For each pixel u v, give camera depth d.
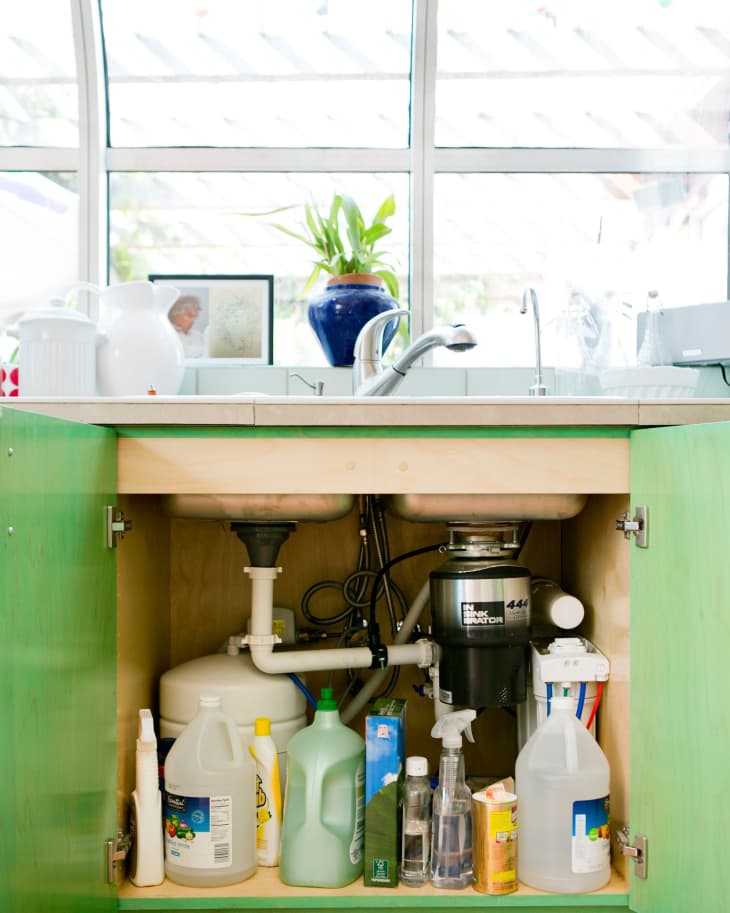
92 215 2.22
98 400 1.34
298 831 1.44
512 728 1.95
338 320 2.02
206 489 1.37
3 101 2.26
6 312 2.24
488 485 1.38
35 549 1.02
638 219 2.29
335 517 1.52
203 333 2.18
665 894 1.29
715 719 1.16
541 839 1.44
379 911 1.42
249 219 2.28
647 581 1.35
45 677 1.05
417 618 1.83
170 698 1.61
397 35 2.30
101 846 1.29
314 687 1.95
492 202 2.29
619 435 1.40
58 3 2.23
